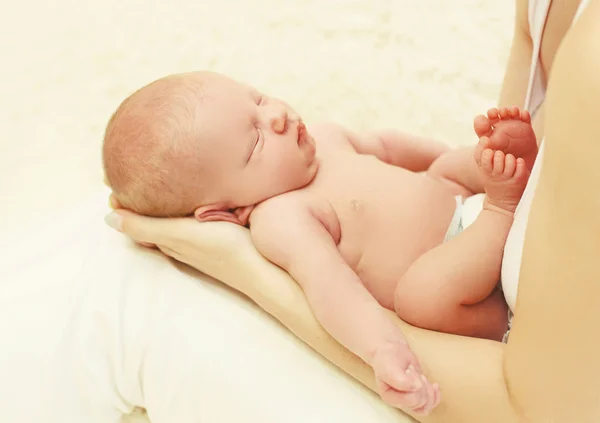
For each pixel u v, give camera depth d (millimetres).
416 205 849
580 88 418
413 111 1351
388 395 620
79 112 1396
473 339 676
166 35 1559
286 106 878
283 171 827
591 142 417
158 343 781
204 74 868
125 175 827
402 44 1481
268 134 832
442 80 1395
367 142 1043
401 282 749
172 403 773
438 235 843
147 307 807
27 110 1402
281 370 733
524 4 860
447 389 635
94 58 1508
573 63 426
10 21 1606
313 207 810
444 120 1324
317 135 963
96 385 806
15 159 1312
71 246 932
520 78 941
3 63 1503
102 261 866
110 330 802
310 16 1571
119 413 846
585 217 435
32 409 789
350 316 681
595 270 441
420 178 886
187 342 767
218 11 1608
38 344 809
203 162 802
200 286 831
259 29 1557
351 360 706
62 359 805
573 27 450
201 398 749
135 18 1602
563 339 487
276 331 775
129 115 838
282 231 762
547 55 809
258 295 769
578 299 461
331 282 710
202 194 817
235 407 722
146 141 811
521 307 536
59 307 836
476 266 720
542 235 485
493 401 604
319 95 1406
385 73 1427
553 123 451
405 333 703
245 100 841
